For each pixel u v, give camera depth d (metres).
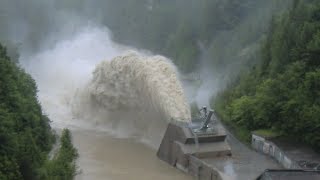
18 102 47.50
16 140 39.44
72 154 47.84
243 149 54.84
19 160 38.09
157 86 59.62
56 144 55.97
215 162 49.47
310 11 60.28
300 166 45.31
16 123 44.22
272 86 55.53
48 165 41.66
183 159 50.69
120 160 54.62
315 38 55.34
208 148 51.50
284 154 48.94
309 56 54.84
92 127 70.00
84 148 59.22
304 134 51.97
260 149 54.06
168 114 57.78
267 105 55.31
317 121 49.72
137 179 48.38
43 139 51.53
